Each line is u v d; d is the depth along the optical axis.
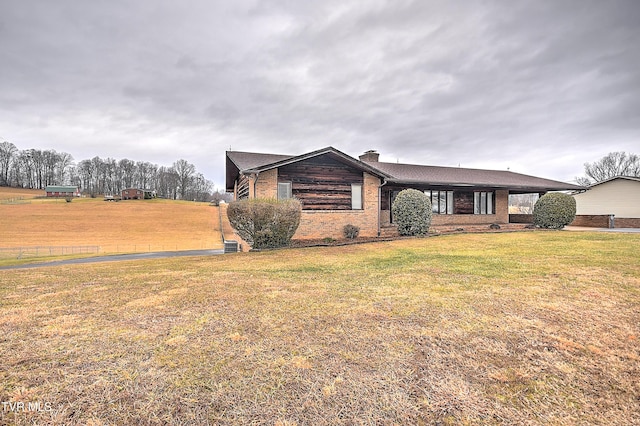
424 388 2.38
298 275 6.53
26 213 43.19
